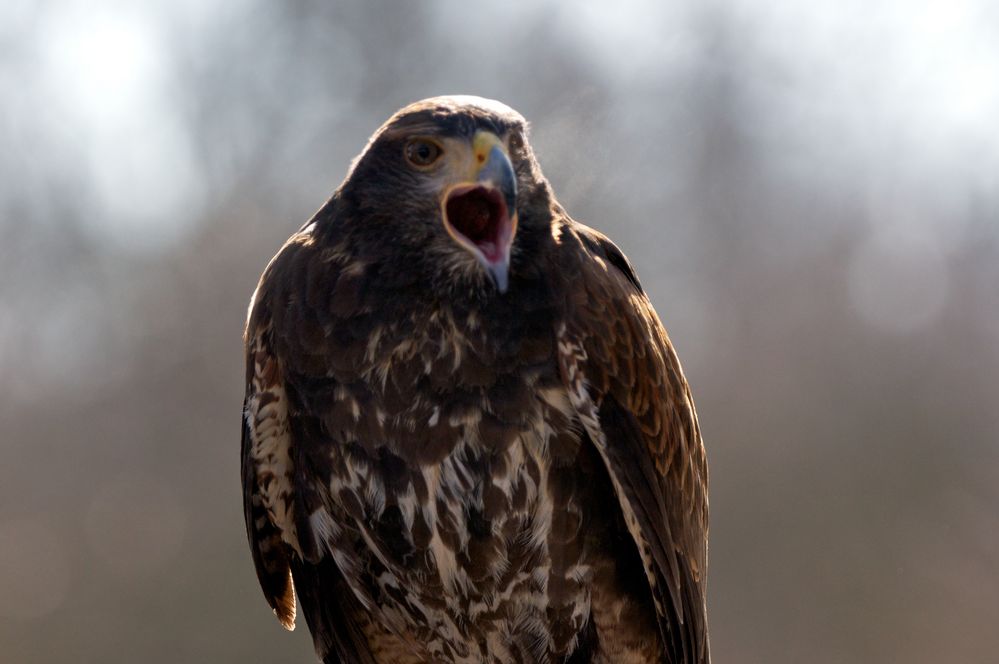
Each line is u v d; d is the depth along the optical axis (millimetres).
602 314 5383
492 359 5234
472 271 5219
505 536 5348
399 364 5234
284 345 5367
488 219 5250
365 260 5289
